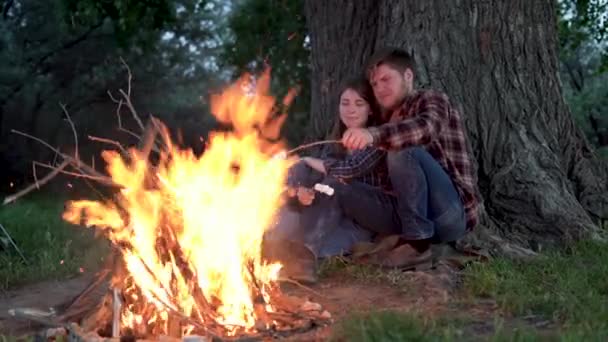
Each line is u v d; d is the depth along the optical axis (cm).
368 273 557
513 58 764
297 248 550
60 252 693
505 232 698
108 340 379
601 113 2627
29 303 525
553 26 797
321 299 505
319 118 842
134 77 2416
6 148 2289
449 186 566
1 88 2233
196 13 2512
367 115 579
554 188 718
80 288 572
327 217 583
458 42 748
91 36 2328
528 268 568
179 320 396
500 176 728
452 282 531
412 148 553
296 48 1650
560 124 784
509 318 443
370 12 826
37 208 1344
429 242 581
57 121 2344
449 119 580
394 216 575
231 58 1722
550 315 448
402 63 545
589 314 425
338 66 834
